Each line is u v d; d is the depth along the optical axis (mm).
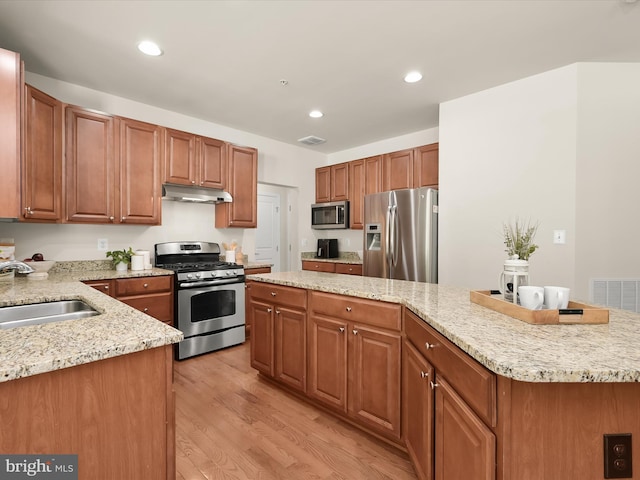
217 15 1962
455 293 1807
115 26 2066
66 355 839
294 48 2316
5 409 788
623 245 2521
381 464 1650
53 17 1969
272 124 3926
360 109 3436
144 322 1155
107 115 2855
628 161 2521
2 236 2633
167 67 2582
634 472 828
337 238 5195
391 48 2312
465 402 1045
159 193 3164
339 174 4766
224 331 3334
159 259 3404
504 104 2857
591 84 2510
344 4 1871
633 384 829
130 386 973
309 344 2178
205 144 3494
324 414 2107
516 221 2686
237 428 1949
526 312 1192
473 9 1908
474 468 967
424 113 3537
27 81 2652
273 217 4848
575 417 831
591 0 1829
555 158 2604
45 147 2383
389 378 1726
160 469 1031
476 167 3018
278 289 2389
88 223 2781
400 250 3492
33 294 1701
